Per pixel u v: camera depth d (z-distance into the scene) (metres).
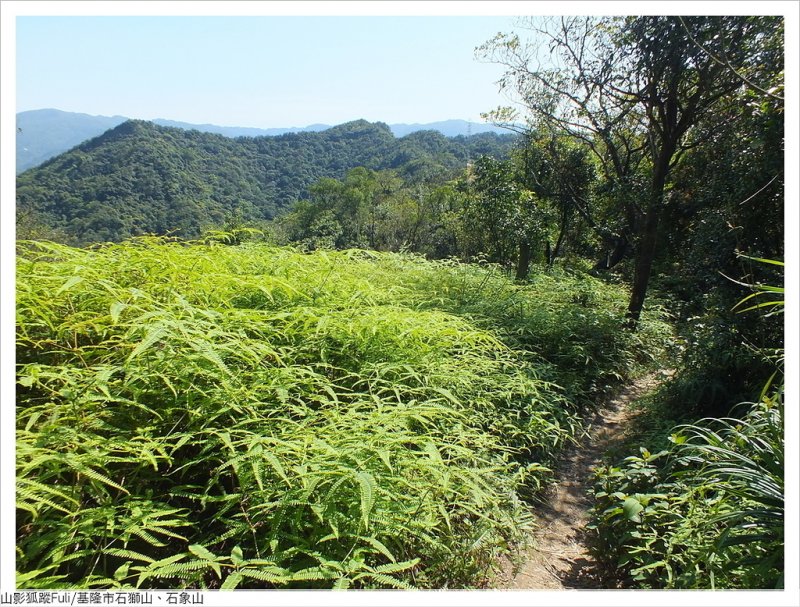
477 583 2.19
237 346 2.46
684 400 4.32
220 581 1.80
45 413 1.96
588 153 10.88
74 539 1.54
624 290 9.91
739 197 5.78
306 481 1.75
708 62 5.54
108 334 2.44
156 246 3.42
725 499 2.17
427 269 6.57
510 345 4.99
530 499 3.22
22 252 2.86
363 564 1.68
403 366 2.97
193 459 2.06
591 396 5.12
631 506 2.29
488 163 10.62
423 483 2.09
